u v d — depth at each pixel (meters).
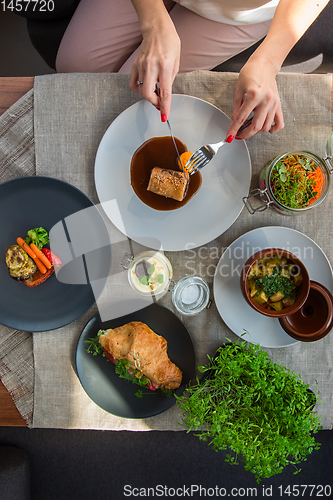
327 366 1.11
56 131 1.07
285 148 1.09
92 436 1.61
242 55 1.48
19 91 1.07
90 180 1.09
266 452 0.86
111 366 1.08
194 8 1.20
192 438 1.62
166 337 1.08
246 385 0.95
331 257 1.11
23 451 1.55
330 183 1.03
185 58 1.31
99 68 1.31
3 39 1.84
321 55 1.48
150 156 1.05
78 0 1.32
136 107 1.01
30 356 1.10
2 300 1.07
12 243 1.08
